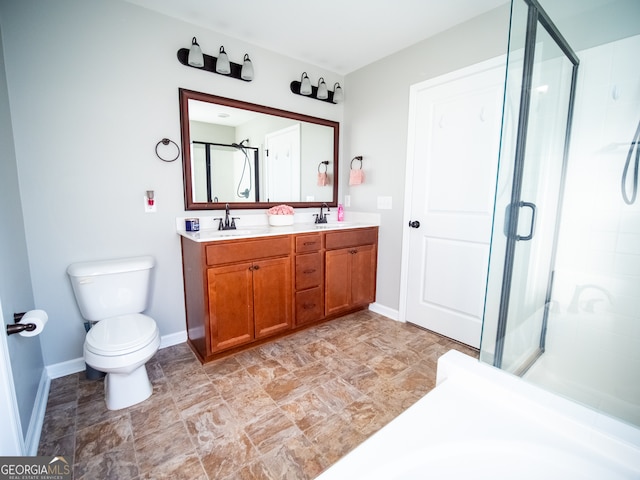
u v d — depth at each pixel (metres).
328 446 1.29
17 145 1.55
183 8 1.87
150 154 1.95
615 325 1.52
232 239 1.88
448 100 2.14
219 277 1.86
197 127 2.10
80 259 1.79
